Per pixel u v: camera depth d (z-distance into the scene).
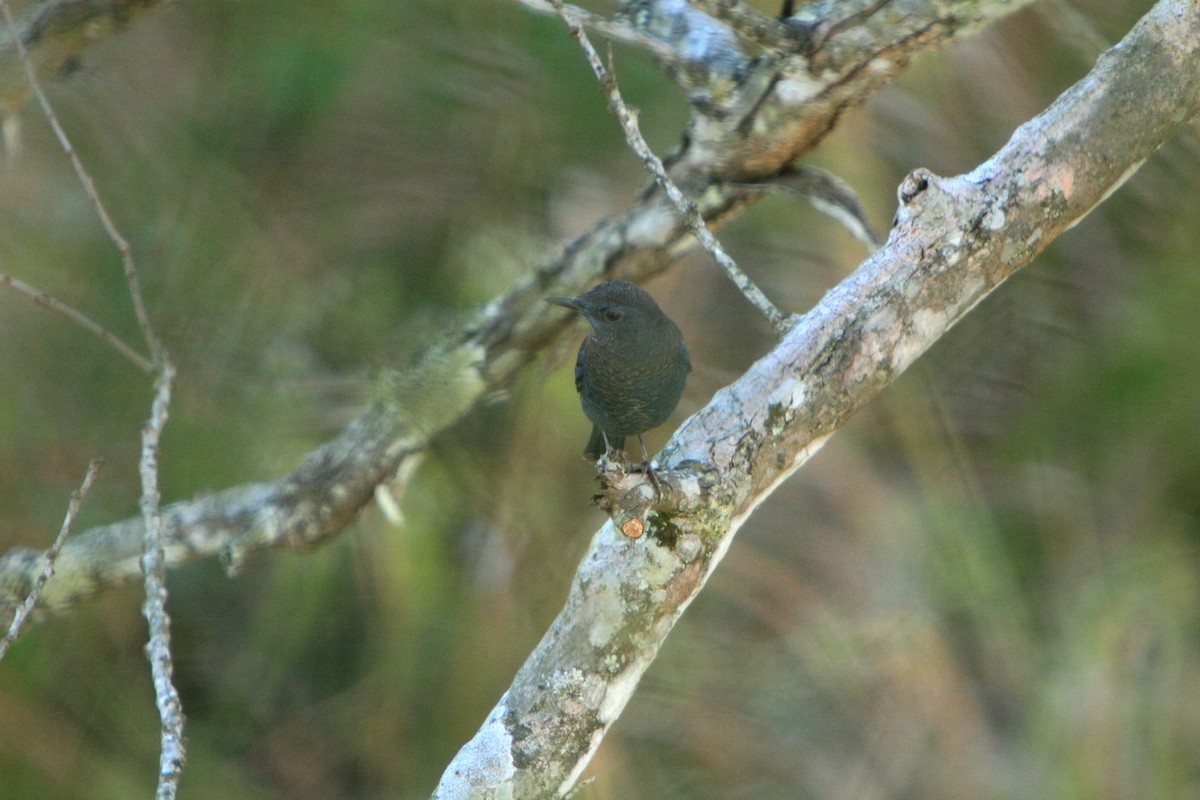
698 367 11.30
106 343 10.91
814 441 6.29
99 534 9.14
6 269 10.98
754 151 8.30
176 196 10.73
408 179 10.76
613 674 6.11
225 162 10.76
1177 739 9.85
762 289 11.24
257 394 10.76
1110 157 6.55
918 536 11.16
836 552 11.42
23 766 10.88
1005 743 10.55
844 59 7.64
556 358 9.61
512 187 10.73
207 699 11.93
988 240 6.38
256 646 11.87
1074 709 10.04
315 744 11.59
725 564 11.48
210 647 12.11
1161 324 10.23
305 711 11.78
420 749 11.30
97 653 11.60
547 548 11.13
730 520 6.11
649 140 10.59
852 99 7.93
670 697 11.08
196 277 10.74
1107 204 10.68
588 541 11.20
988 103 10.71
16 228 10.98
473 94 10.45
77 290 11.06
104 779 11.03
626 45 9.56
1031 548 11.02
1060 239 10.84
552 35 10.25
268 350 10.76
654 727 10.96
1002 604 10.82
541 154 10.67
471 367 8.94
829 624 11.19
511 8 10.20
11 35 8.66
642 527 5.94
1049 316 10.95
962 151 10.78
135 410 10.95
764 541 11.52
